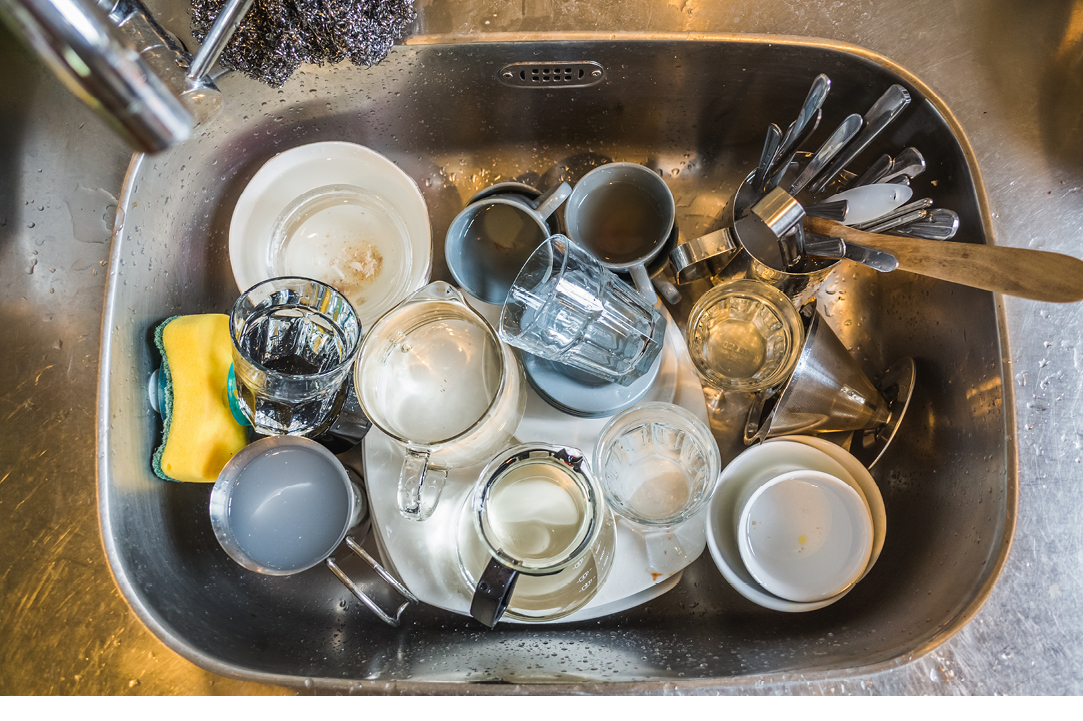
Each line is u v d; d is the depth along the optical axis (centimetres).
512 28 63
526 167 79
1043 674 54
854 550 61
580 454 59
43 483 61
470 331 66
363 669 60
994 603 56
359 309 71
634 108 73
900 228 62
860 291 73
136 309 64
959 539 61
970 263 54
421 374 66
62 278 64
